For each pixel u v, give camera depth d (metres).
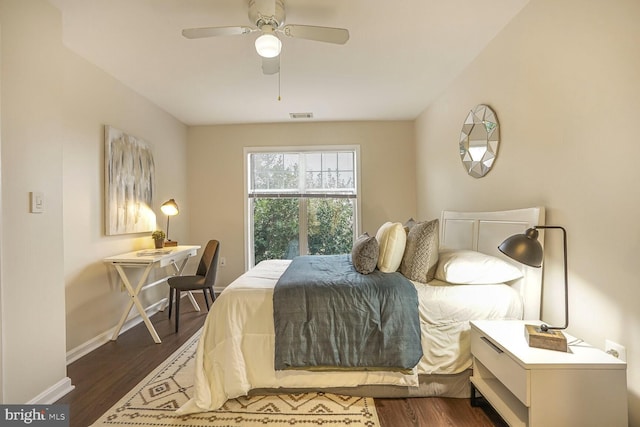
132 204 3.40
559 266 1.87
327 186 4.81
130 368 2.46
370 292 2.00
